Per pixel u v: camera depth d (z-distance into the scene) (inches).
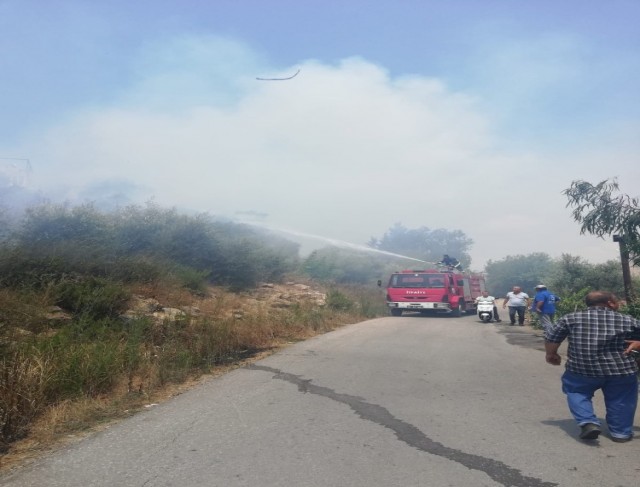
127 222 660.7
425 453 193.8
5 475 173.9
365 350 434.6
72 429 223.3
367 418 237.9
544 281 1055.6
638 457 190.4
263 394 281.1
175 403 262.5
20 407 222.4
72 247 498.9
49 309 380.2
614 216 371.6
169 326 397.1
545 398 277.3
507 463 184.2
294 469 177.8
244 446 200.1
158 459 186.7
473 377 331.3
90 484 166.1
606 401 211.3
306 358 390.6
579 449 198.5
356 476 172.2
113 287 427.5
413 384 308.3
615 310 216.8
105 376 279.3
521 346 490.3
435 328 639.1
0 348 262.7
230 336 417.1
